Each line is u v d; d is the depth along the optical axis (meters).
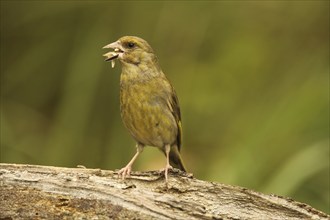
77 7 15.38
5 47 16.05
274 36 16.41
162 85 9.93
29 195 8.16
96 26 15.22
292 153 13.52
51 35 15.88
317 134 13.56
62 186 8.19
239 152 13.58
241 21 16.22
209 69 15.84
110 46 9.98
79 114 14.69
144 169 13.53
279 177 12.84
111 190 8.21
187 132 15.07
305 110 13.77
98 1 15.26
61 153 14.52
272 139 13.71
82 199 8.16
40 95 15.91
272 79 15.79
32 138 15.30
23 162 14.75
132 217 8.12
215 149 14.74
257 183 13.20
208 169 14.01
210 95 15.45
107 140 14.59
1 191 8.16
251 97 15.52
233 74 15.93
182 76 15.50
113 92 14.83
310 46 16.22
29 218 8.12
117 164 14.24
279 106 14.16
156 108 9.87
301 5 16.33
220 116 15.22
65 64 15.77
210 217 8.26
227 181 13.20
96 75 14.89
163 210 8.17
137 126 9.99
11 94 15.94
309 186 13.25
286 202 8.59
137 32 15.10
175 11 15.34
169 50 15.50
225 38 16.22
